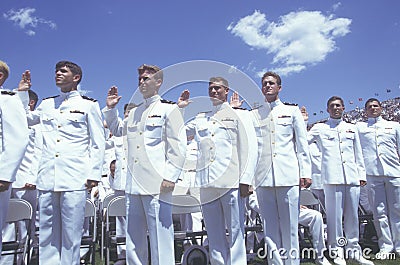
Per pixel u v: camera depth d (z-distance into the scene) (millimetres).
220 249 3416
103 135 3609
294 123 3947
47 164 3418
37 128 4449
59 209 3408
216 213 3459
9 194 3270
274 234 3812
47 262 3324
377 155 5129
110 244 4352
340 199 4555
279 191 3789
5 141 3055
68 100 3594
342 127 4777
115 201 4016
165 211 3221
